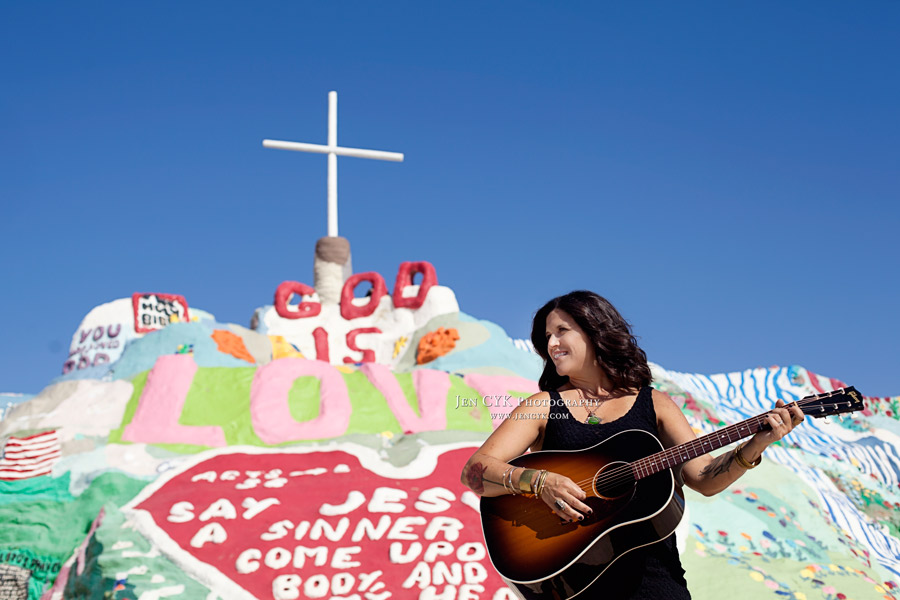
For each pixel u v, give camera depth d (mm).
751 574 9891
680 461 3367
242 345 17078
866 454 16234
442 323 18375
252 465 11359
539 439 3789
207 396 13312
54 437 12094
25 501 10898
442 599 8875
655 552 3381
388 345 20500
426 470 11195
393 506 10266
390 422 13078
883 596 9898
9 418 13164
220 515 9953
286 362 14055
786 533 11148
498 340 17500
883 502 14500
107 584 8805
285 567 9211
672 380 18328
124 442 12242
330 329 21078
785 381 19562
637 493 3387
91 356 18172
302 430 12695
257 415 12844
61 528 10516
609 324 3713
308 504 10297
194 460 11383
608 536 3354
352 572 9203
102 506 10547
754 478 12594
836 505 13000
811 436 16953
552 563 3375
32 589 9891
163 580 8875
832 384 19609
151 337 16344
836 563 10688
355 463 11406
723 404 18547
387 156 23156
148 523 9734
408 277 21391
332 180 22766
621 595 3338
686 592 3363
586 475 3484
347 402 13305
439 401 13672
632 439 3506
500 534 3523
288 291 21312
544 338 4023
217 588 8875
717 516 11180
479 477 3561
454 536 9750
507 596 8961
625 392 3719
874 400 18234
